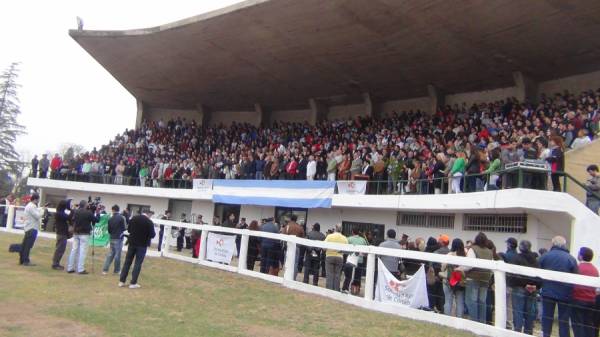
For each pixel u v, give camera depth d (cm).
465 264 892
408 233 1908
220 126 3669
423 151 1911
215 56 2820
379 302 1025
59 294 1014
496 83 2516
